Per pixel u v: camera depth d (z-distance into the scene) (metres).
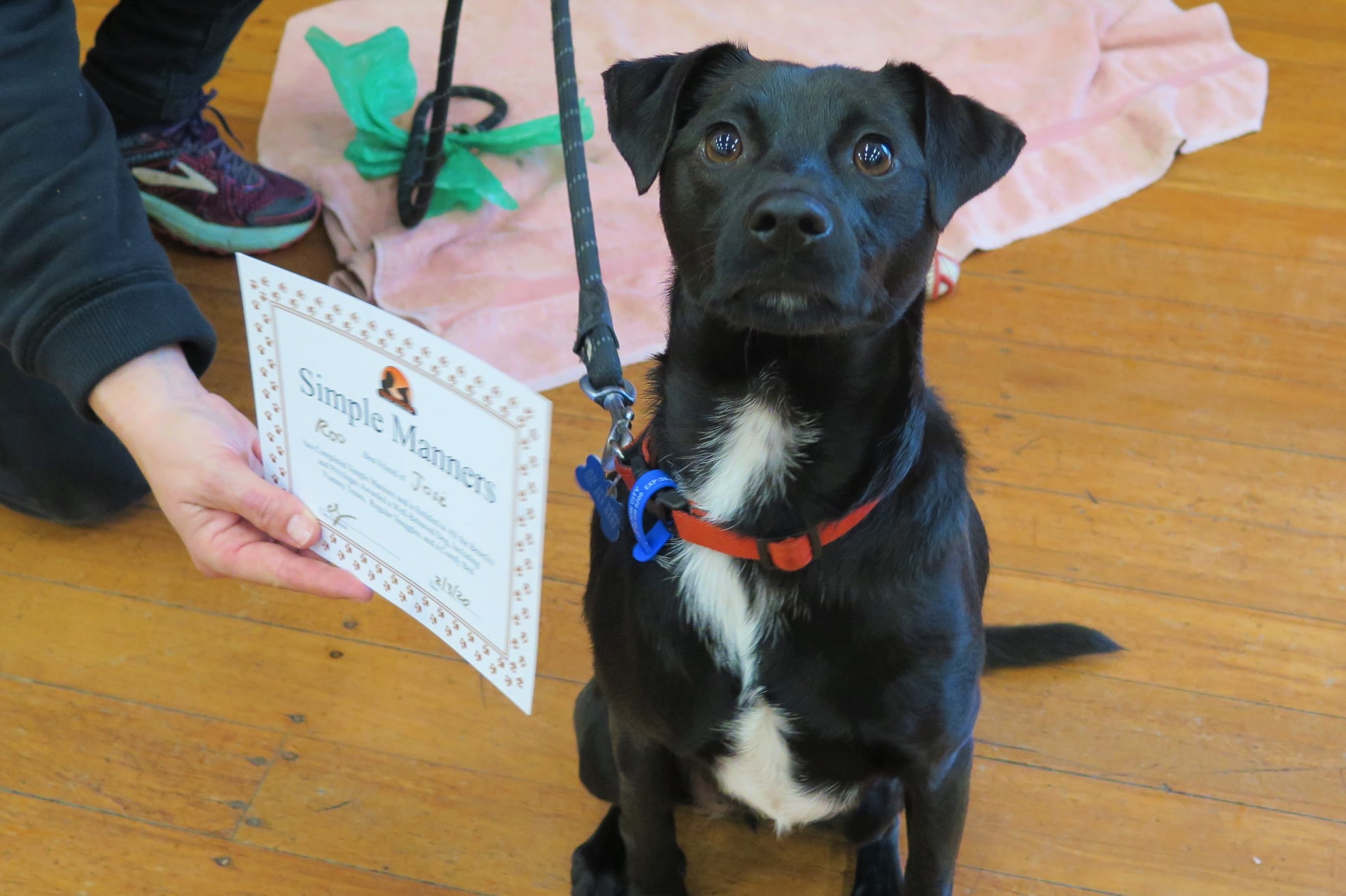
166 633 2.05
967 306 2.74
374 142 3.01
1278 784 1.86
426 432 1.03
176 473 1.34
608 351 1.25
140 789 1.83
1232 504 2.29
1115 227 2.97
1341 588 2.15
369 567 1.22
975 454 2.37
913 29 3.59
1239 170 3.14
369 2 3.66
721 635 1.36
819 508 1.34
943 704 1.36
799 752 1.44
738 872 1.78
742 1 3.71
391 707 1.96
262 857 1.75
